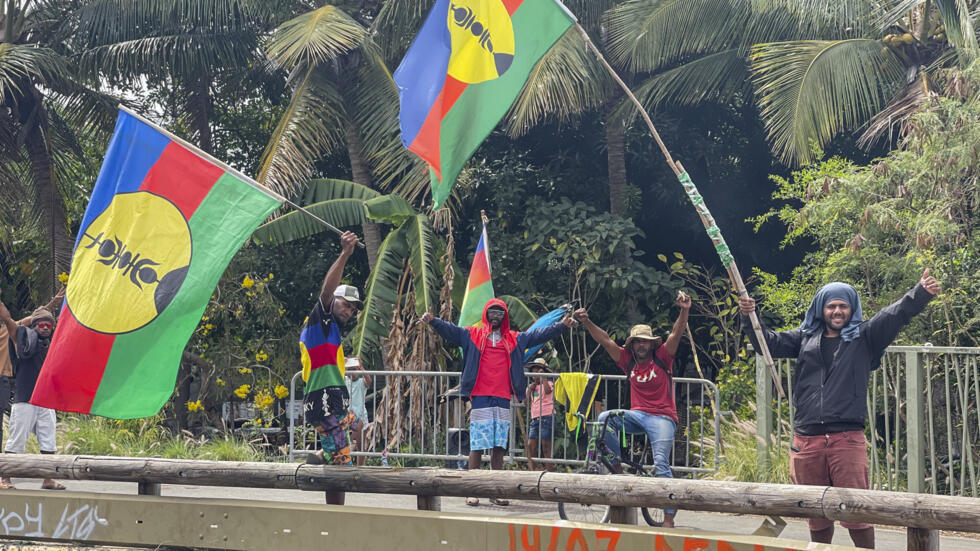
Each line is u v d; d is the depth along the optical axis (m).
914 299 4.95
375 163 14.42
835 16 12.62
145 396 5.86
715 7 13.10
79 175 18.09
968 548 6.35
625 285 13.54
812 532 5.23
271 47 13.33
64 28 15.84
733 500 5.09
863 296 9.81
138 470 6.53
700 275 15.20
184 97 16.88
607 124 14.89
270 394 14.37
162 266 6.00
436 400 11.48
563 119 14.87
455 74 6.47
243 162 18.14
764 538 4.97
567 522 5.54
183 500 6.39
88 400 5.83
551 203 14.56
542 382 9.37
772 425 8.84
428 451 11.38
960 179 9.46
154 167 6.12
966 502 4.49
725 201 16.47
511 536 5.54
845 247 9.62
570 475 5.62
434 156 6.46
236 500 6.38
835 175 10.21
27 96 15.49
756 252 16.66
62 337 5.89
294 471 6.19
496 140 15.94
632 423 7.14
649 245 16.97
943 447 9.12
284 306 16.12
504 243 14.66
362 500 8.34
